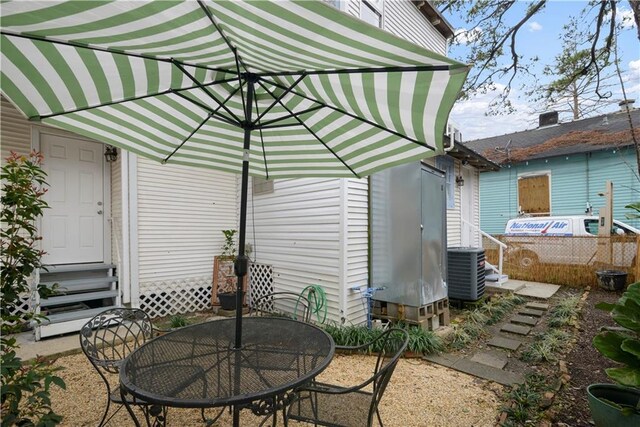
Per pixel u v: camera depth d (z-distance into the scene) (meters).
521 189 13.66
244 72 2.00
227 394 1.56
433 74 1.45
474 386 3.19
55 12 1.28
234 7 1.23
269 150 2.88
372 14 6.36
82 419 2.65
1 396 1.90
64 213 5.13
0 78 1.62
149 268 5.61
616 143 10.97
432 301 4.67
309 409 2.09
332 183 4.87
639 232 8.55
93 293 4.98
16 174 2.70
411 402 2.88
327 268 4.90
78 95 1.88
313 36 1.33
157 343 2.26
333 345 2.15
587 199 12.07
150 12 1.29
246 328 2.58
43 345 4.03
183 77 2.05
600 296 6.86
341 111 2.12
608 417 2.18
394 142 2.20
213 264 6.43
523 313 5.68
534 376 3.33
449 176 7.67
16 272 2.63
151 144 2.60
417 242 4.48
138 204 5.49
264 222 6.14
